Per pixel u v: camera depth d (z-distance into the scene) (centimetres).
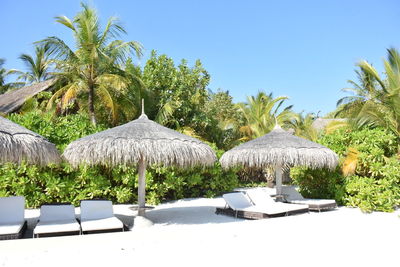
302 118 3206
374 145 1136
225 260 518
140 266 487
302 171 1282
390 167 1066
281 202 1073
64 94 1617
